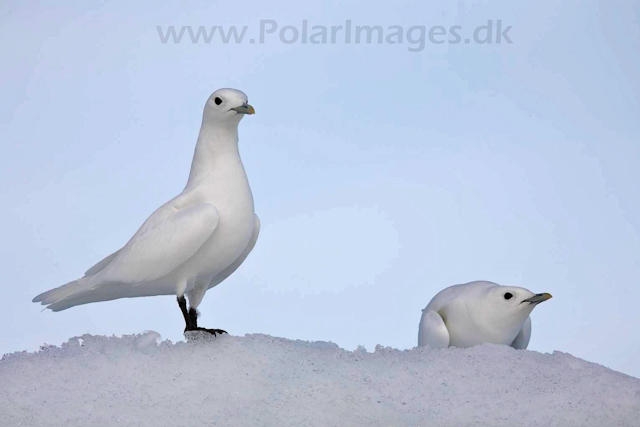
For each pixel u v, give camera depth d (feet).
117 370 37.91
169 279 40.01
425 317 45.29
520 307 43.80
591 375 39.32
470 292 45.24
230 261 40.55
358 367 39.24
